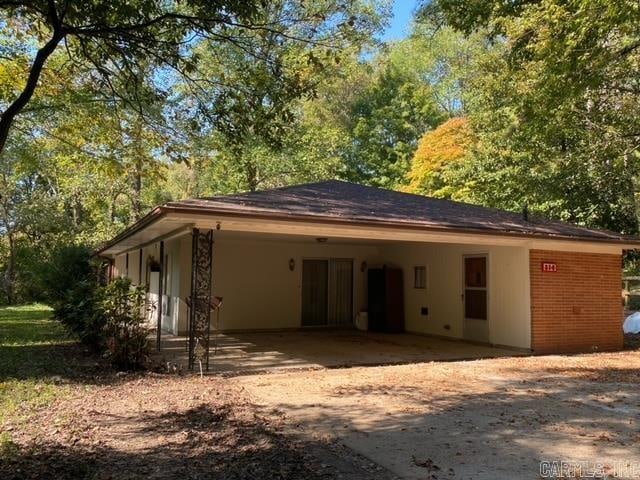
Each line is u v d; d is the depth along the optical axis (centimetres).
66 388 720
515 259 1171
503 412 601
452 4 1259
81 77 981
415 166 2733
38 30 754
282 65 803
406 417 579
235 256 1494
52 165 1786
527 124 1347
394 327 1532
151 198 3081
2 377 798
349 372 866
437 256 1430
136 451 466
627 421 564
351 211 943
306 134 2530
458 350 1155
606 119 1476
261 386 743
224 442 491
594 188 1609
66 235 2970
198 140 1169
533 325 1123
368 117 3366
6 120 566
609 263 1236
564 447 476
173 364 926
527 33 1110
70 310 1080
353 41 1122
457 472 417
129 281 888
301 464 436
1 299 2819
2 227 2970
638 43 1105
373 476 410
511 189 1764
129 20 633
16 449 467
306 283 1593
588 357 1056
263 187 2564
